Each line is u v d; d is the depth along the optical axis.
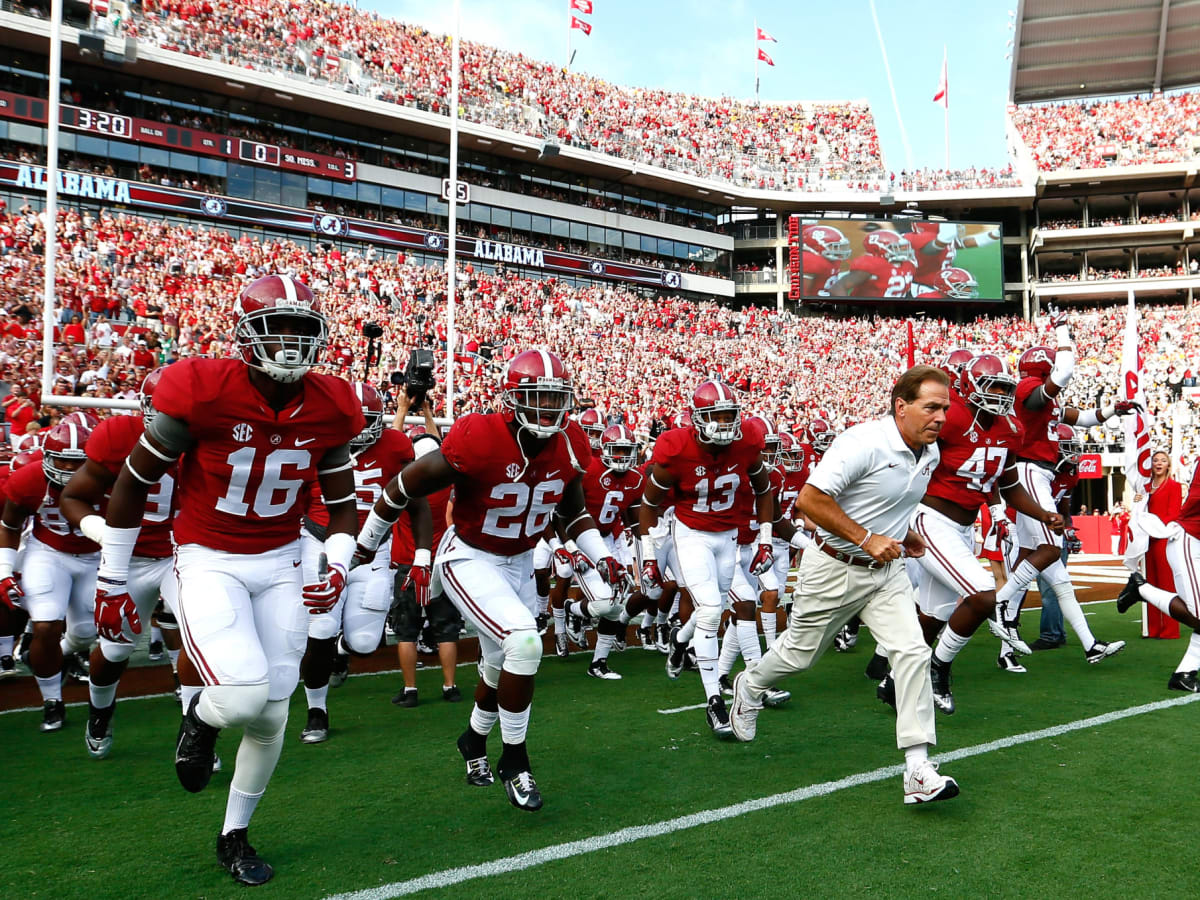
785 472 8.27
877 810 3.73
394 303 22.83
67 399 10.31
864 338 33.84
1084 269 38.31
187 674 3.58
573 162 31.45
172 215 23.62
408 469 3.82
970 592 5.27
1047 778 4.14
